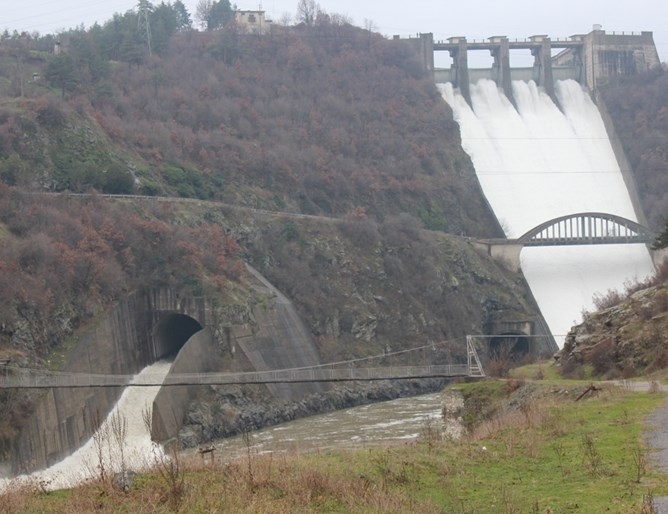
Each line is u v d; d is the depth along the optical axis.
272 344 157.00
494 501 43.28
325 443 101.62
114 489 46.19
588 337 104.62
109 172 174.62
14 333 119.81
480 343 199.88
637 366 94.62
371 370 152.62
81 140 178.00
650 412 61.78
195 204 179.75
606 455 49.84
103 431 105.88
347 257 195.12
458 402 96.94
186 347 137.62
